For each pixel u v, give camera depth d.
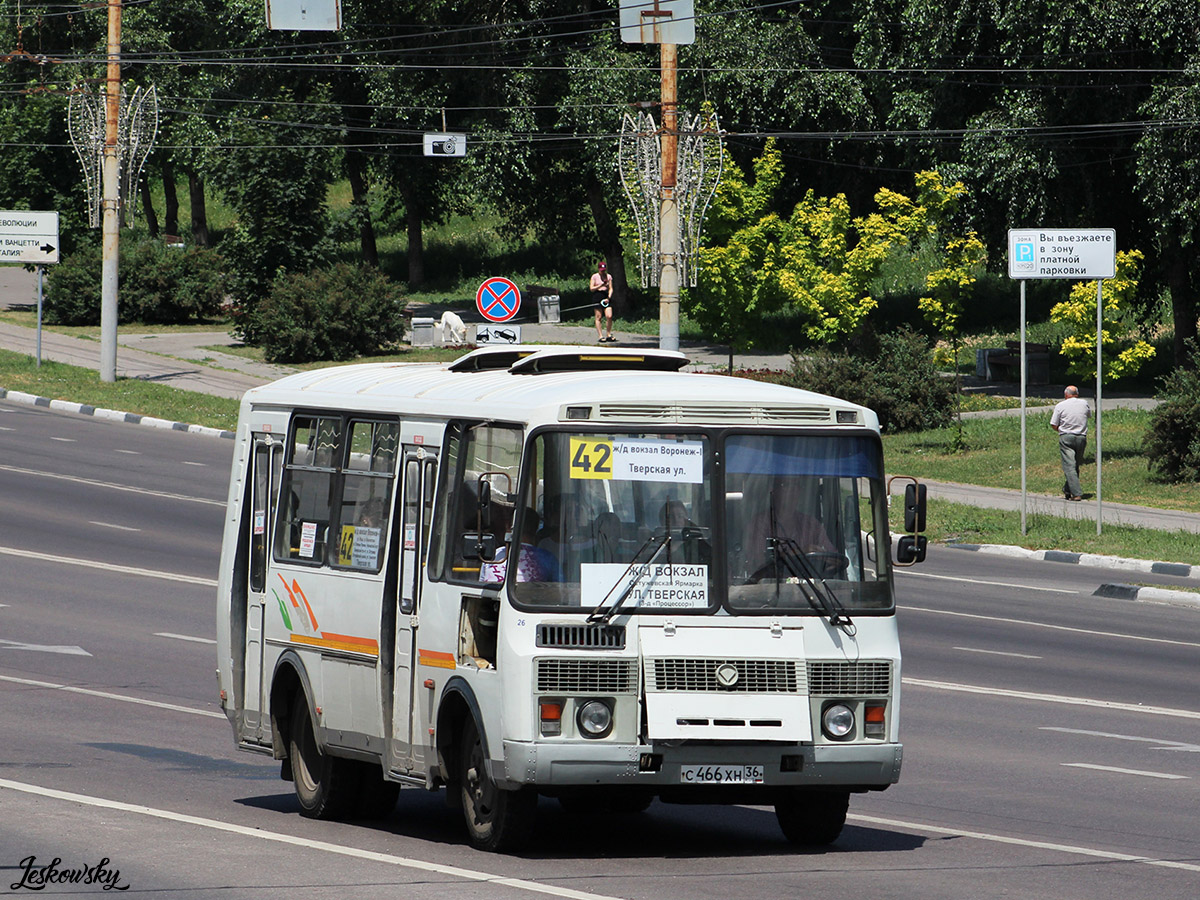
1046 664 67.69
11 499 105.19
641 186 124.00
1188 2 146.00
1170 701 59.78
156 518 101.62
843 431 36.25
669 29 120.12
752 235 155.12
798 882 32.16
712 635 34.38
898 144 177.50
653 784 33.78
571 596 33.97
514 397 35.97
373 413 40.41
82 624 70.50
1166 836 38.19
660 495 34.91
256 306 191.75
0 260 166.75
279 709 42.88
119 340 196.88
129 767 44.97
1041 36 153.88
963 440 135.88
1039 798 43.31
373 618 38.81
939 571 96.00
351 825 39.56
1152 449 121.25
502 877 31.78
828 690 34.91
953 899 30.67
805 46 196.25
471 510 35.88
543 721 33.53
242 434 46.09
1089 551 99.94
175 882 30.73
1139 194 160.88
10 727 49.81
